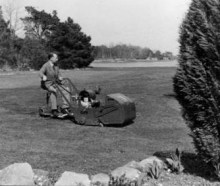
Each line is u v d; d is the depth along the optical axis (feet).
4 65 165.07
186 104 18.66
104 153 26.02
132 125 36.42
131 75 98.43
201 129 17.87
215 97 17.34
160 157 22.71
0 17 175.52
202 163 20.86
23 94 62.75
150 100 50.75
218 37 17.19
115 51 263.90
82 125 36.37
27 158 24.21
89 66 194.49
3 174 17.35
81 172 21.48
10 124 36.60
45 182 17.97
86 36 187.52
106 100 35.60
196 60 17.60
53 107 39.58
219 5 17.29
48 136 31.45
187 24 18.20
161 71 112.47
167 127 35.73
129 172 18.34
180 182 17.85
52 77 39.47
